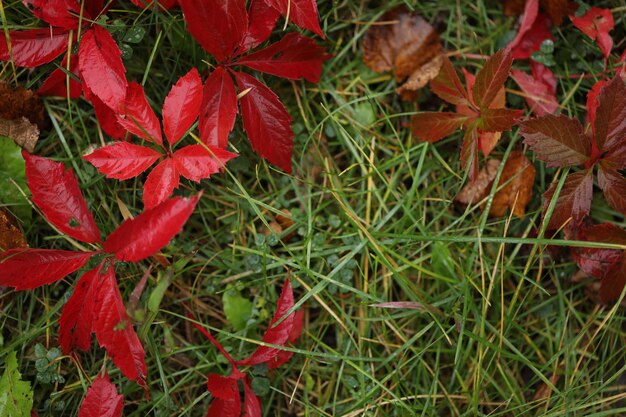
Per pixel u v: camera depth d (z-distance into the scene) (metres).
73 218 0.74
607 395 0.81
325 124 0.82
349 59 0.83
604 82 0.79
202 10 0.73
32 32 0.75
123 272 0.79
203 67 0.80
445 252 0.80
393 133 0.83
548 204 0.77
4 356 0.78
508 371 0.81
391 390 0.81
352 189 0.82
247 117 0.76
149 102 0.80
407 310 0.81
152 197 0.74
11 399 0.76
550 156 0.77
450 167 0.82
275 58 0.77
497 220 0.82
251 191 0.81
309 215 0.80
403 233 0.82
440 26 0.83
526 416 0.81
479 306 0.81
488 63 0.76
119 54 0.74
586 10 0.81
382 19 0.82
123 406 0.76
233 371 0.77
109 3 0.76
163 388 0.80
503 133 0.82
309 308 0.82
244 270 0.81
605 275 0.78
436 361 0.79
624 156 0.76
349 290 0.81
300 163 0.81
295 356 0.81
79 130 0.80
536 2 0.81
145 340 0.79
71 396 0.79
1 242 0.76
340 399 0.81
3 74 0.78
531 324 0.82
